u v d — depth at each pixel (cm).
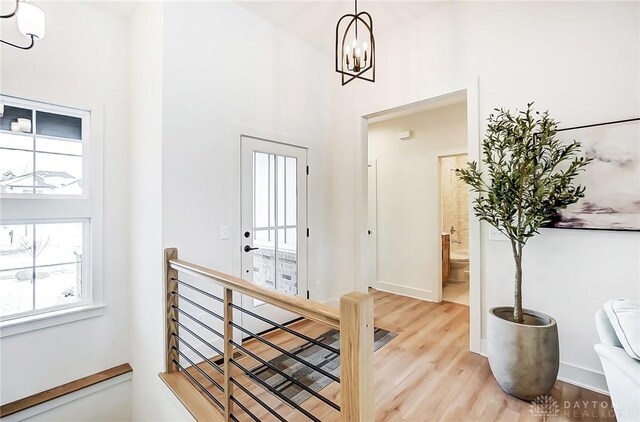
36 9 152
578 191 181
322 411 183
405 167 438
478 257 248
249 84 283
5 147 223
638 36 185
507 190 195
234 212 270
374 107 325
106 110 267
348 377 105
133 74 271
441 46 272
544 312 218
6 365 218
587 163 190
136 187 264
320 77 355
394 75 307
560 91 212
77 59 251
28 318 228
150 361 239
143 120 251
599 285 198
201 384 208
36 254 239
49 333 237
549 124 190
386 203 460
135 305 265
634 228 184
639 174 183
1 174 222
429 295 408
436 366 230
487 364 233
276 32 307
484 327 247
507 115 209
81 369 252
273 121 304
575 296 206
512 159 203
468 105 253
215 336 253
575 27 207
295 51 326
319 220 353
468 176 220
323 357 247
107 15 269
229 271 265
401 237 441
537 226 191
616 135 190
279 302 128
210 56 254
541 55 220
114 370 265
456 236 577
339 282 361
